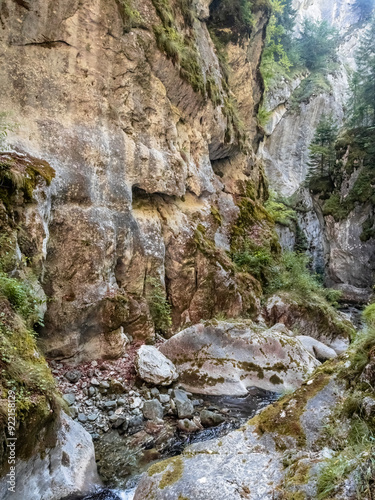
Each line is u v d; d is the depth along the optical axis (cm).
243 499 243
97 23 630
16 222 452
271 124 3031
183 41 909
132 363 582
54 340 534
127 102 700
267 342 640
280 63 3262
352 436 277
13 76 532
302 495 225
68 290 551
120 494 338
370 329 362
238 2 1339
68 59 600
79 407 463
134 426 449
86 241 575
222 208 1098
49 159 549
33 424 280
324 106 3244
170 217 827
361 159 2264
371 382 309
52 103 578
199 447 324
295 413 326
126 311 612
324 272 2481
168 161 793
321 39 3544
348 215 2211
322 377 361
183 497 257
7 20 522
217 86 1120
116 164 661
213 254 877
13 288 370
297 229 2748
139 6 738
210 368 589
